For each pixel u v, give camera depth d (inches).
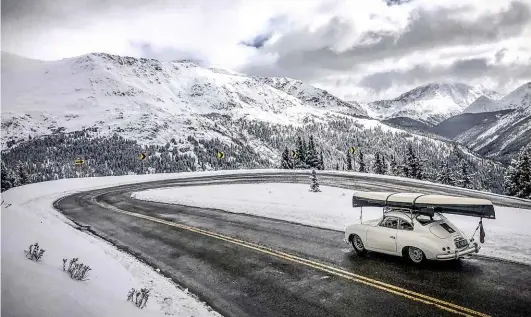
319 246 498.3
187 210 893.8
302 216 714.2
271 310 322.7
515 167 1790.1
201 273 427.8
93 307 278.7
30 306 246.2
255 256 474.3
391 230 419.5
